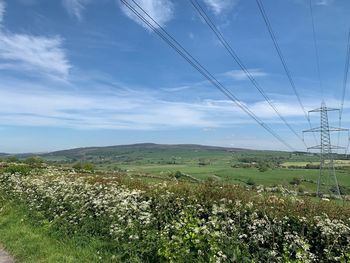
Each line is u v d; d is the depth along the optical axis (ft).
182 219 33.53
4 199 63.93
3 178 85.35
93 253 33.35
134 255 30.63
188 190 40.34
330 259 26.76
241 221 31.63
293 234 29.78
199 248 27.78
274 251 26.55
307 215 31.24
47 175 73.77
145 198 41.55
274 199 34.58
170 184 44.73
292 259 26.13
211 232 28.66
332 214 32.12
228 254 26.40
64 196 48.37
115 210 37.50
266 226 29.76
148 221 32.99
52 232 40.83
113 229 34.88
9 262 34.17
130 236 31.65
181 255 27.45
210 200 36.22
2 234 43.19
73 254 33.91
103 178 58.18
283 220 30.58
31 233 41.78
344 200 38.17
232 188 39.45
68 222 41.16
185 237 28.68
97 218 39.78
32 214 49.47
